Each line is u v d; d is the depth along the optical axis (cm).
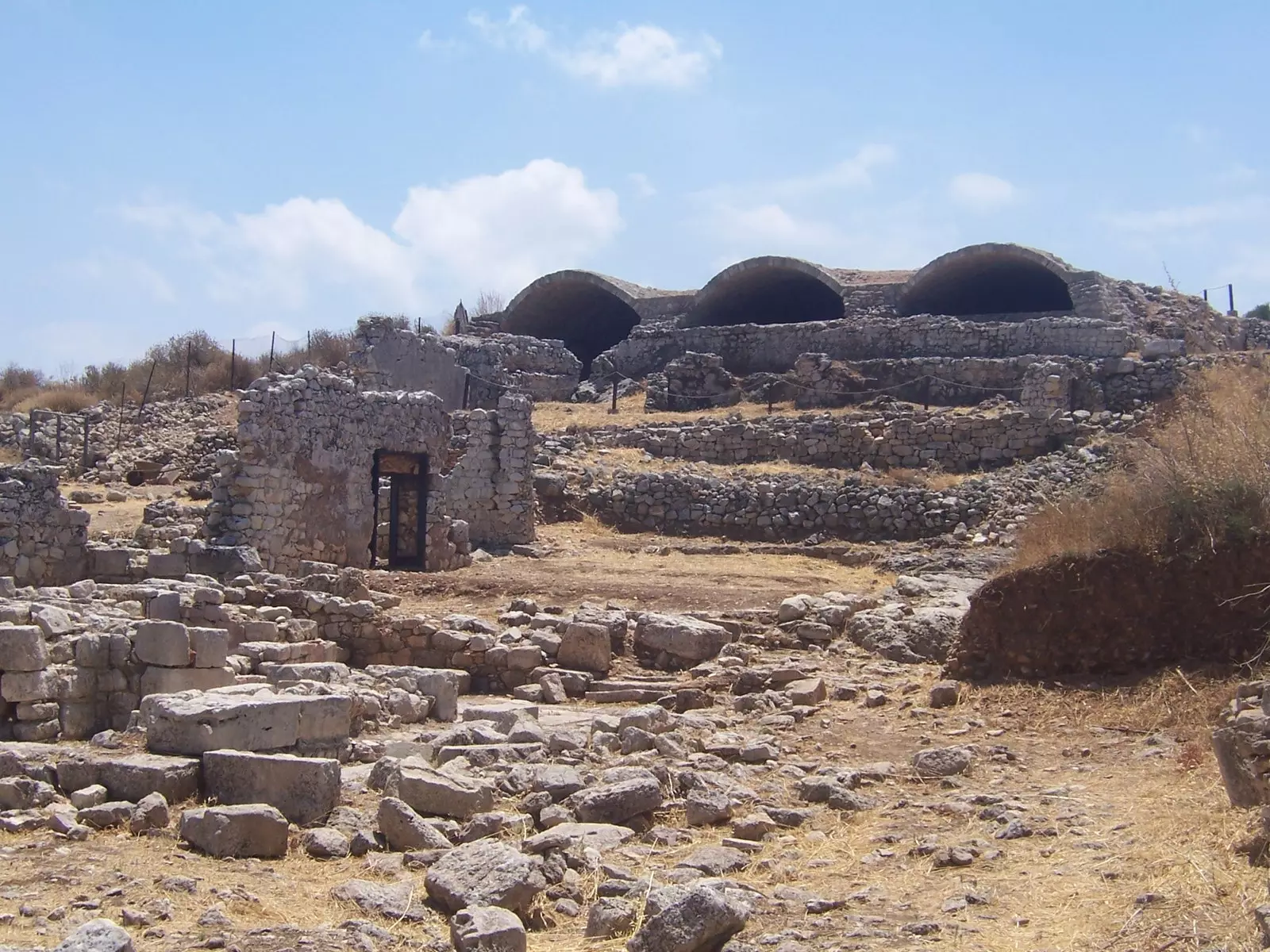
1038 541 1301
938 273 4531
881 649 1516
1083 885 684
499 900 666
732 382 4019
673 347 4606
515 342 4631
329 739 1007
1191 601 1168
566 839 780
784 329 4403
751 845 798
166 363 4669
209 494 3089
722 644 1551
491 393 4172
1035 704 1148
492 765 994
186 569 1897
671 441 3447
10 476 1872
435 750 1045
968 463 3167
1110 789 879
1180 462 1244
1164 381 3322
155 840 788
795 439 3325
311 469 2209
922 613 1565
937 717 1162
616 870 729
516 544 2702
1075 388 3319
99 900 675
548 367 4731
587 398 4462
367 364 3631
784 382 3916
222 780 858
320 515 2234
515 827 822
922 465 3197
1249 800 741
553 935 659
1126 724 1059
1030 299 5003
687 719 1199
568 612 1766
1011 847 770
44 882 700
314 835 793
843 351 4272
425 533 2441
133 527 2534
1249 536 1155
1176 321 4200
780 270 4900
